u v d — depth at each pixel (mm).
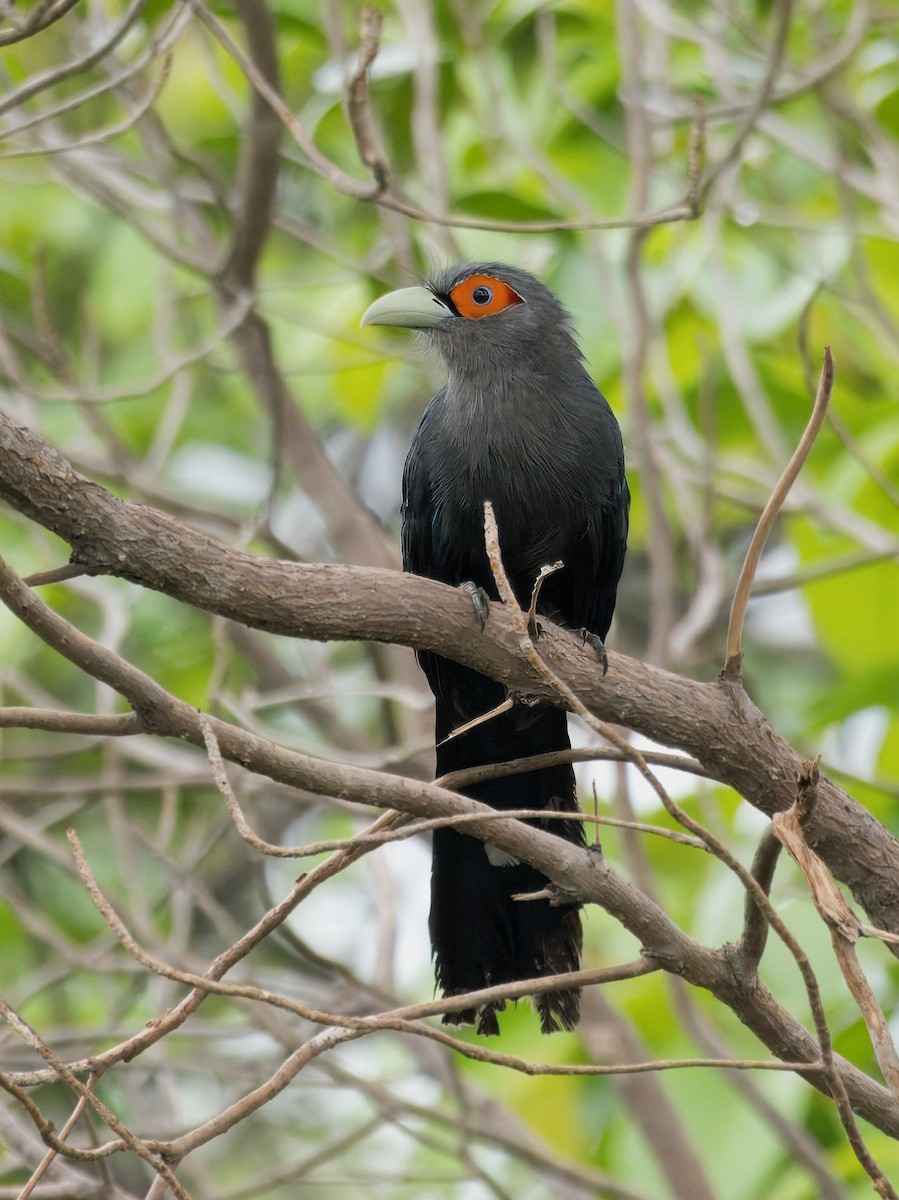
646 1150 10992
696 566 13516
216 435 15141
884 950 10438
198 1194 13008
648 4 11109
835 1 12766
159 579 5820
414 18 10914
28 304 14336
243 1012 10453
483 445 8477
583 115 11156
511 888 7184
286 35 12188
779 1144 10289
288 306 13641
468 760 8305
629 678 6547
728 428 13164
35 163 14148
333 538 12297
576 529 8625
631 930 5730
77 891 14039
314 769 5695
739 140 9664
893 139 12773
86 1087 4867
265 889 9250
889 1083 4633
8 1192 6922
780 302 12109
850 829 6613
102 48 7586
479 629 6402
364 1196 13789
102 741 11031
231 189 12992
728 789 11445
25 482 5496
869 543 10969
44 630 5340
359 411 14008
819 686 15141
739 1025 11555
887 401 12266
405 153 12602
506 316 8648
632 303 10328
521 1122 11258
